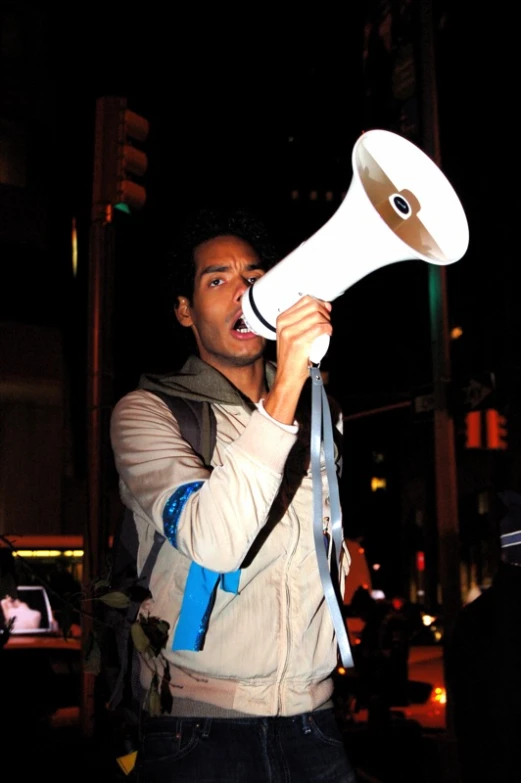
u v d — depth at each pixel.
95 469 9.38
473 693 2.64
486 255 30.72
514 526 2.71
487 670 2.62
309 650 2.27
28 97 23.69
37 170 23.61
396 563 44.25
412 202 2.15
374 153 2.12
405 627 11.76
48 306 23.47
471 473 33.50
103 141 9.25
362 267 2.04
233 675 2.19
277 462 2.04
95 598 2.37
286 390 2.06
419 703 13.70
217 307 2.52
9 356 22.83
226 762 2.16
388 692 10.83
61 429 23.33
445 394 9.59
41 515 22.94
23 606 11.43
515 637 2.60
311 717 2.27
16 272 23.16
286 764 2.20
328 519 2.39
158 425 2.29
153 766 2.19
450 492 9.51
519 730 2.56
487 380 9.23
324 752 2.27
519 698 2.57
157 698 2.17
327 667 2.32
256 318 2.17
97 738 7.67
